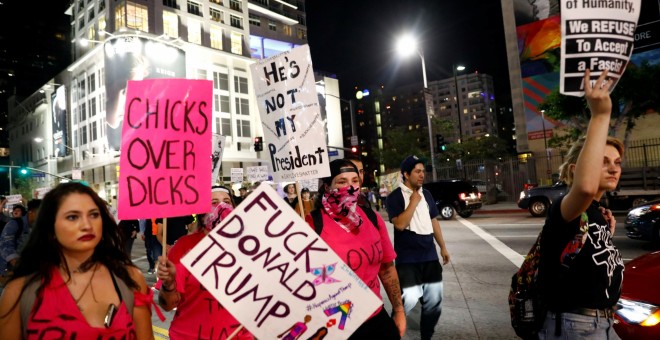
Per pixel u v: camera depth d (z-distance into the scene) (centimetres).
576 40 209
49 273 202
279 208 237
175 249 283
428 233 437
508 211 2088
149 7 4738
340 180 288
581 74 209
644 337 350
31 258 206
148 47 4434
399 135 5666
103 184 4866
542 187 1764
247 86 5606
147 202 277
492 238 1213
